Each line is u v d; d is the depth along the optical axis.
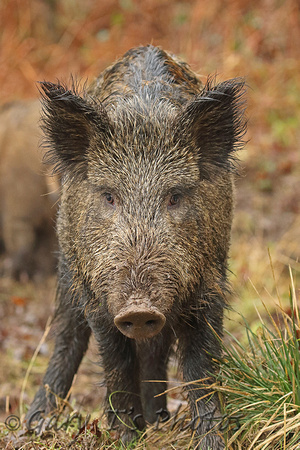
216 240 11.80
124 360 12.25
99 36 38.62
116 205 11.05
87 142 11.80
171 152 11.19
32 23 39.66
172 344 12.95
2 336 21.80
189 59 33.12
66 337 15.13
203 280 11.56
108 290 10.51
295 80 31.56
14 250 27.22
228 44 33.12
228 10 34.38
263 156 28.30
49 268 27.22
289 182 26.84
